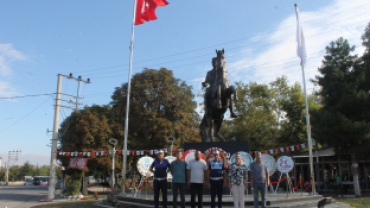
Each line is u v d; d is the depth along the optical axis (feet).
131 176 105.81
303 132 87.86
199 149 43.98
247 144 43.16
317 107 96.68
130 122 98.43
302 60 54.29
